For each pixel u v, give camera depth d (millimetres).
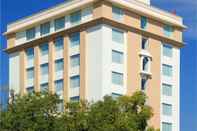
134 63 89688
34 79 94938
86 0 88188
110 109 62156
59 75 91375
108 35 86812
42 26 95125
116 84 86750
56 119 62344
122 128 60594
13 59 99250
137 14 91125
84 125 61406
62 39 91812
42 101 62562
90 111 62469
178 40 96938
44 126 61188
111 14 87562
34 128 61062
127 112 62188
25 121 61375
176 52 96750
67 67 90062
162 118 92625
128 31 89562
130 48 89438
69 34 90625
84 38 88188
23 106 62281
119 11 88875
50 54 92875
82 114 62094
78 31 89500
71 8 90125
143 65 91312
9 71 99562
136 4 90812
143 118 62250
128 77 88438
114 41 87500
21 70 97188
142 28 91688
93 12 87625
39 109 62156
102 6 86562
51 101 63125
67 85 89562
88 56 87438
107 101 62938
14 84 98188
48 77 92750
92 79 86375
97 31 86812
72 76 89312
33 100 62656
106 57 86125
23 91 96188
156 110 91812
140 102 62938
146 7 92375
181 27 97438
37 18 95250
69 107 63562
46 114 62406
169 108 94000
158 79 93062
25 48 97250
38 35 95250
